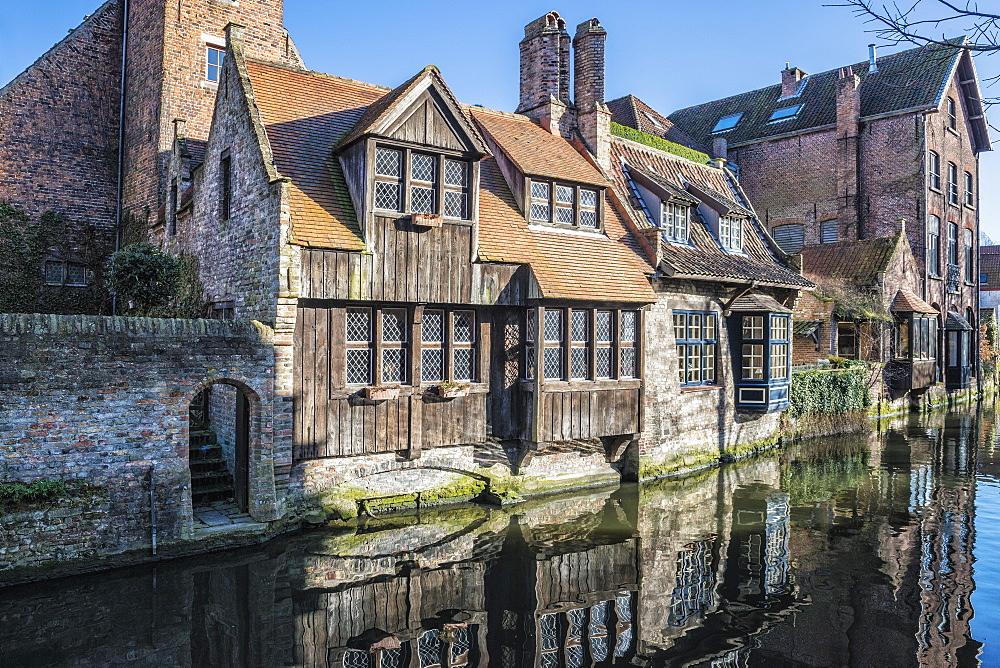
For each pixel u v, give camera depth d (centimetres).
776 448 1769
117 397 845
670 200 1530
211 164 1216
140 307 1419
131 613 731
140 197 1628
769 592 832
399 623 732
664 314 1420
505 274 1162
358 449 1032
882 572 898
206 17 1622
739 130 3041
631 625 740
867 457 1666
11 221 1566
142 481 864
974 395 3053
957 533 1062
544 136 1477
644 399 1336
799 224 2809
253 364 948
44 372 798
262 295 1002
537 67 1565
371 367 1052
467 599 798
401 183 1055
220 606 755
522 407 1195
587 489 1321
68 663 627
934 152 2655
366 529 1030
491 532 1040
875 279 2323
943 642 703
